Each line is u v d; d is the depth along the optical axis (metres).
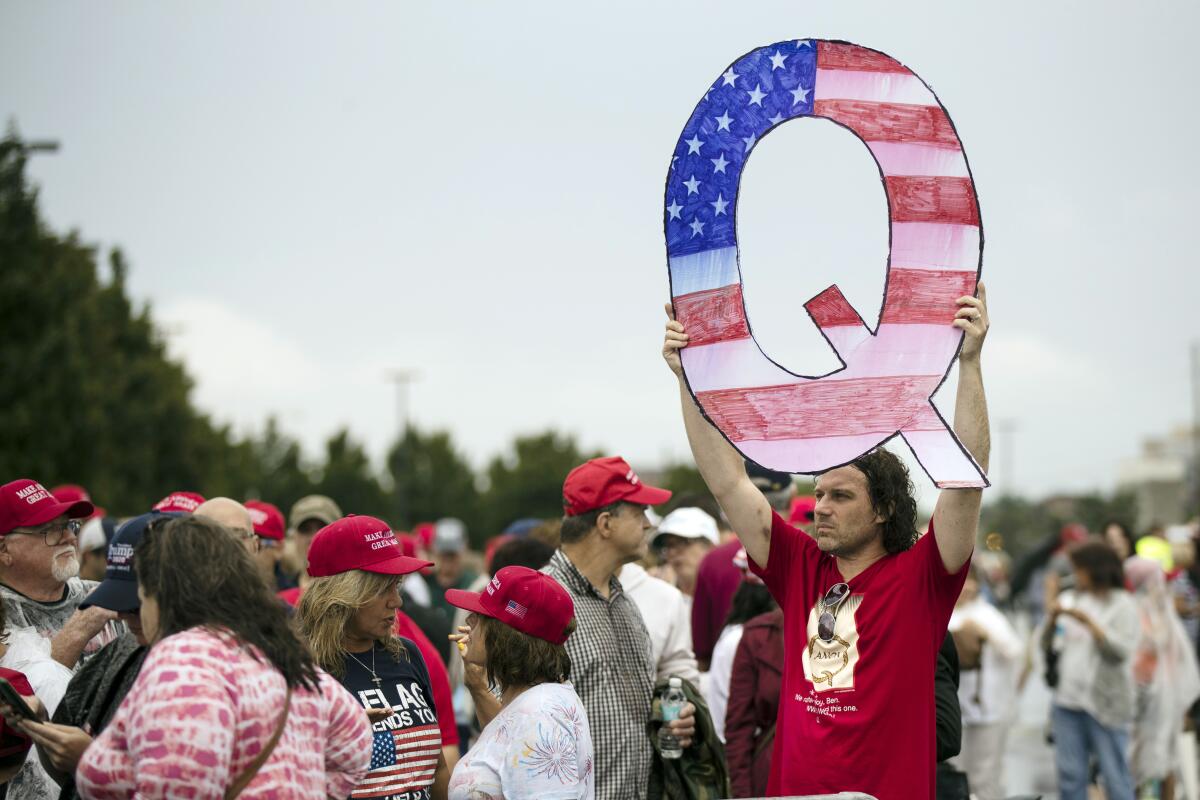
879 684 3.90
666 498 5.17
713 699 6.03
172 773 2.78
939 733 4.69
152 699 2.85
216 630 3.01
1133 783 9.32
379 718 4.06
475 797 3.80
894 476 4.08
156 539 3.15
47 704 4.00
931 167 3.94
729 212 3.97
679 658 5.92
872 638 3.94
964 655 8.32
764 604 5.94
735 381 3.95
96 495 27.52
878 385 3.90
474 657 4.06
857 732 3.88
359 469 62.19
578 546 5.09
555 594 3.98
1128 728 8.99
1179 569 12.09
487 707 4.35
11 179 27.27
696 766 5.05
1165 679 9.31
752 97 3.98
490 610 3.96
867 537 4.05
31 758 4.05
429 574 11.24
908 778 3.84
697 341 3.97
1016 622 24.45
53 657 4.23
